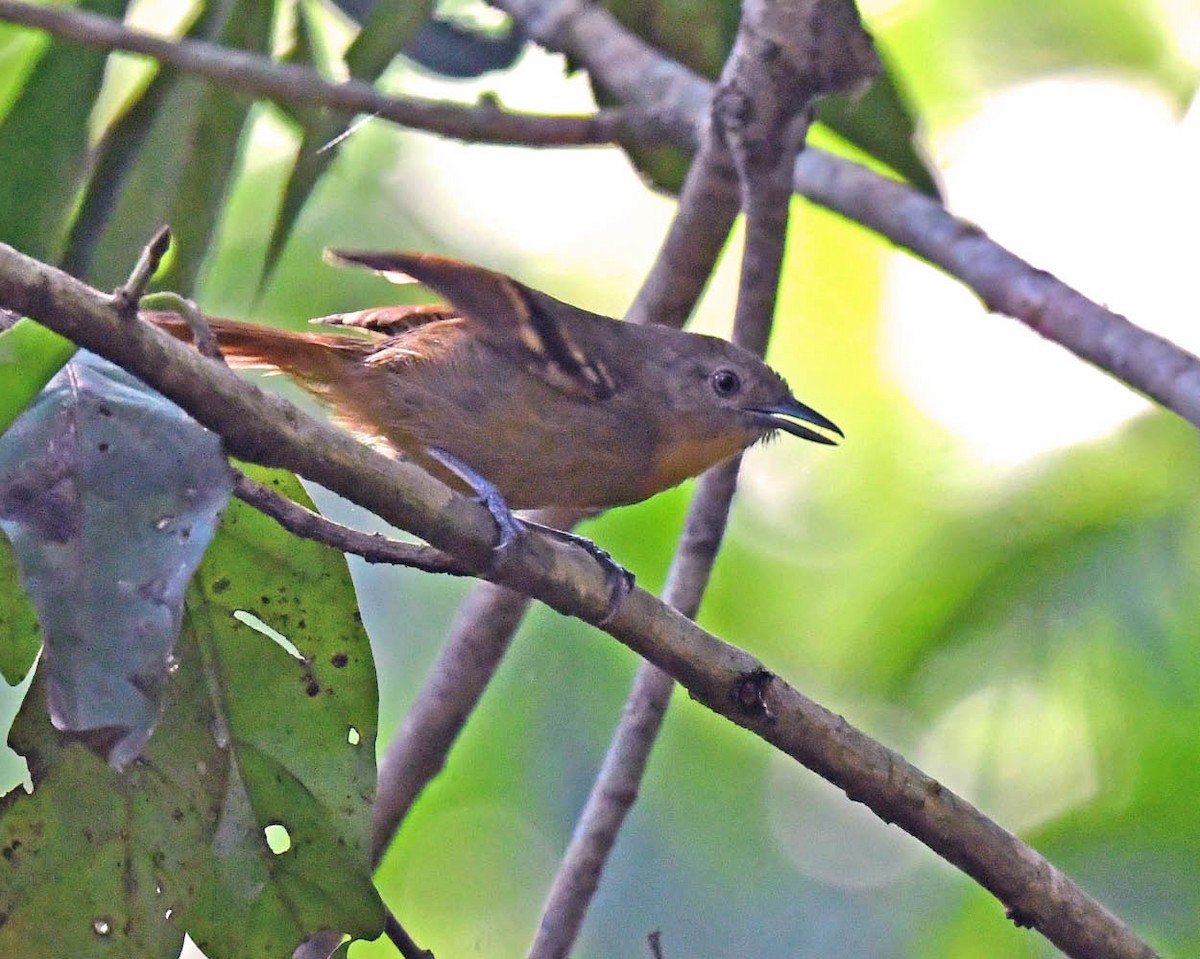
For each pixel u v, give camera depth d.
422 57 11.33
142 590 5.29
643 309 9.84
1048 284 9.77
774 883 13.83
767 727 6.93
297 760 6.85
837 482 13.16
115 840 6.55
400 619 13.41
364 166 14.02
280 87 9.77
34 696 6.50
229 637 6.88
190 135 9.79
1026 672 11.87
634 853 13.85
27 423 5.44
